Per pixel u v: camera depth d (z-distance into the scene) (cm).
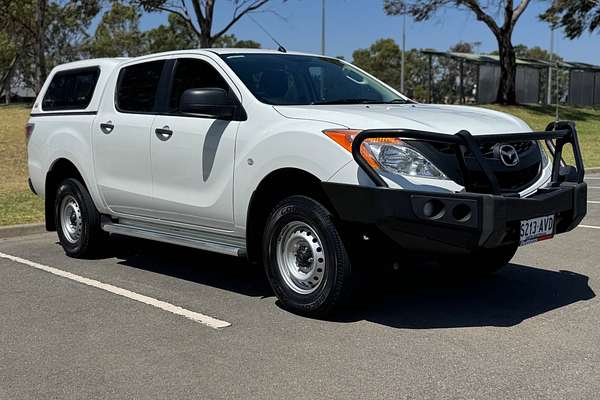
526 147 532
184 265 727
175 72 645
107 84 717
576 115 3675
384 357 449
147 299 596
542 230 507
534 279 644
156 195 642
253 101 564
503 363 435
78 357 460
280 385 408
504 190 492
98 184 714
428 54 4128
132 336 500
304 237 523
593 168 1669
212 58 613
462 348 463
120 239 852
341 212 484
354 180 477
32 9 3697
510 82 3816
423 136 466
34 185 816
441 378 413
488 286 622
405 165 473
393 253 513
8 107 3253
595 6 3572
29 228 930
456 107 608
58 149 761
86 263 745
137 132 657
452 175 478
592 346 463
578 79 4681
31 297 608
